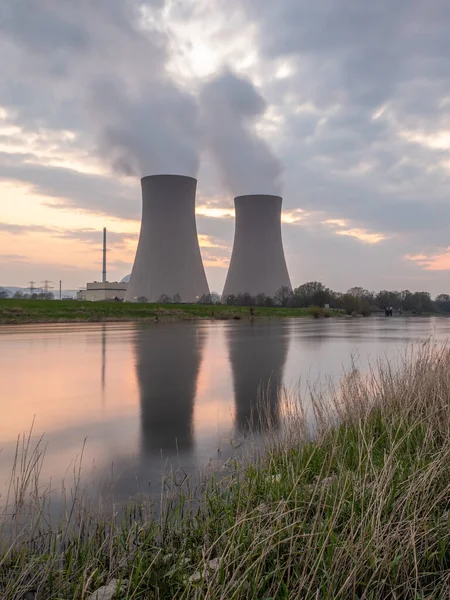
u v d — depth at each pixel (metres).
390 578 2.74
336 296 85.06
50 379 10.50
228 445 5.84
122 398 8.56
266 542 2.79
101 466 5.07
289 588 2.68
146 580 2.81
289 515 3.23
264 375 11.20
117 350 16.36
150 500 4.11
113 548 3.21
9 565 2.97
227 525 3.30
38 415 7.29
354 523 3.07
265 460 4.58
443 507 3.60
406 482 3.59
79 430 6.48
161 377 10.85
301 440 4.93
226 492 3.93
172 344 18.69
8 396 8.67
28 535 3.42
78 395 8.80
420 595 2.64
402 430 5.01
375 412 5.83
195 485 4.49
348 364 13.02
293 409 7.69
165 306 60.00
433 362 7.09
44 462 5.18
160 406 7.95
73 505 3.75
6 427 6.59
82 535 3.42
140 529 3.30
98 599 2.69
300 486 3.66
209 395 8.86
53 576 2.88
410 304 103.25
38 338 21.16
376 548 2.74
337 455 4.36
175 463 5.17
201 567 2.77
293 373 11.52
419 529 3.04
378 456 4.58
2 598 2.63
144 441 6.00
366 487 3.45
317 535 2.81
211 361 13.61
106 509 3.94
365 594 2.56
